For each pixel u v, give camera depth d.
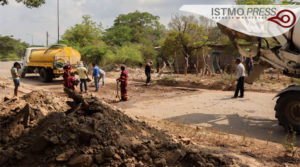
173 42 26.47
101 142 3.44
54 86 14.79
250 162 3.80
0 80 15.03
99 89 13.90
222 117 7.54
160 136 4.62
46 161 3.23
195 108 8.81
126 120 4.58
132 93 12.70
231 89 13.22
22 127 4.09
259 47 7.52
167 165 3.22
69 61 16.52
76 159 3.18
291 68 6.89
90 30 33.50
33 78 19.41
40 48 19.31
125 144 3.47
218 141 5.08
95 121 3.70
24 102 5.33
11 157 3.37
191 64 26.89
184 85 15.03
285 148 4.62
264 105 9.01
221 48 26.00
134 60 28.48
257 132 6.04
